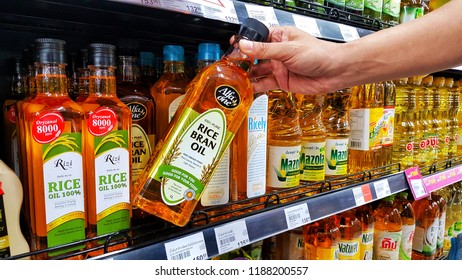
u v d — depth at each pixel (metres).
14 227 0.67
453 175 1.71
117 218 0.77
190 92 0.78
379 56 0.90
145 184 0.74
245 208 0.92
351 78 0.94
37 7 0.85
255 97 0.96
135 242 0.77
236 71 0.78
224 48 1.33
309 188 1.17
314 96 1.20
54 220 0.70
